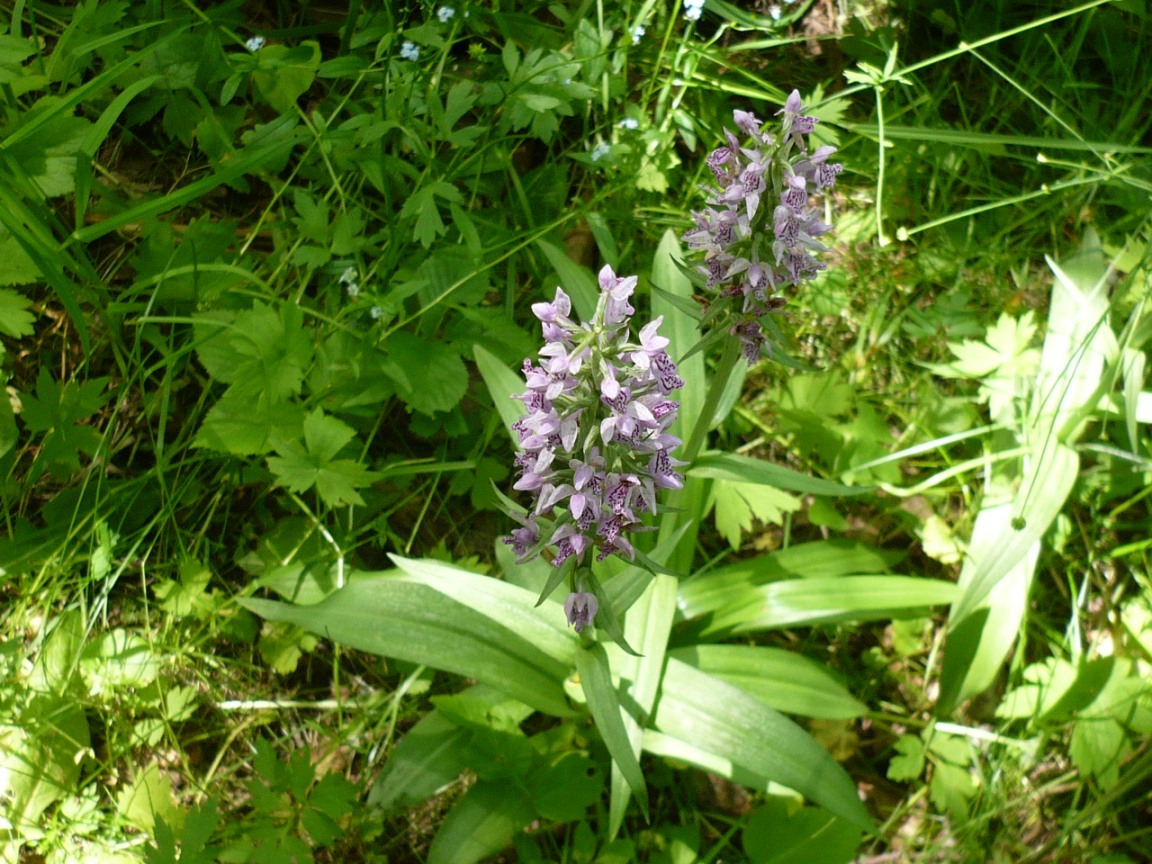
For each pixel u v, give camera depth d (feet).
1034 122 2.03
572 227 1.82
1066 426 1.60
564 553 1.08
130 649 1.47
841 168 1.18
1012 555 1.51
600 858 1.38
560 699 1.40
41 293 1.64
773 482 1.42
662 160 1.82
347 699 1.54
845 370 1.84
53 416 1.49
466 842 1.34
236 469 1.59
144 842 1.36
